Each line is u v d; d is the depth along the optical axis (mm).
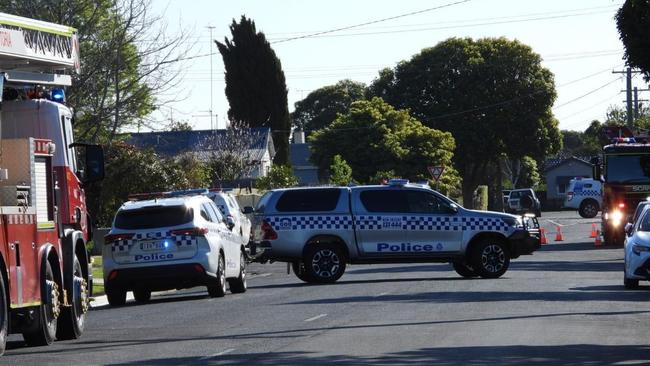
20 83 31656
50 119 32438
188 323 36000
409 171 154000
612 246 86500
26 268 28266
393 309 38531
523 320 34156
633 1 60438
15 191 27531
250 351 27531
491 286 49125
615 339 29234
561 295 43562
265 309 40188
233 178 137500
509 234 55781
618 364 24500
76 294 32531
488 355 25969
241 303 43656
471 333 30719
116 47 72750
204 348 28484
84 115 75125
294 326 33625
